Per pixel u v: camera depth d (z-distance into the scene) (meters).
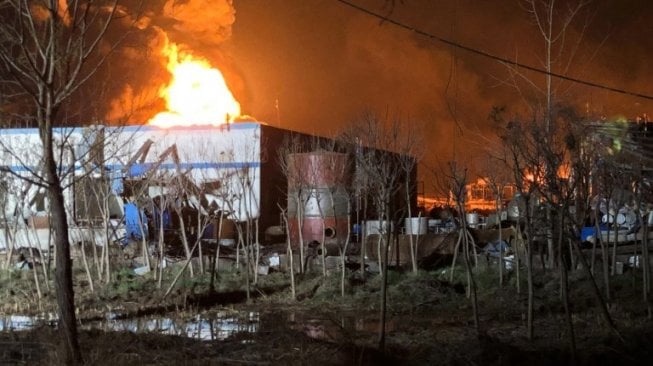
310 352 10.87
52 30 9.30
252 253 20.55
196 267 20.47
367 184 18.05
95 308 15.95
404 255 21.11
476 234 22.05
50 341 11.30
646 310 14.59
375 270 19.78
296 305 16.42
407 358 10.73
